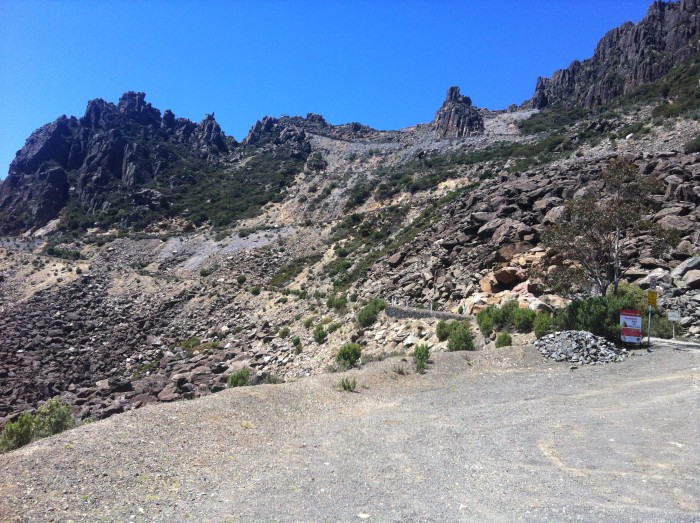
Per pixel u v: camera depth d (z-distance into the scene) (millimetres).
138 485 6609
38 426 11766
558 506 5906
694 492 6215
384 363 15609
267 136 153125
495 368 14688
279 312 38219
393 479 6977
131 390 26234
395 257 39656
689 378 12039
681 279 19484
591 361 14398
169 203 105625
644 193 19578
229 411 10234
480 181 60094
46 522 5438
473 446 8359
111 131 126250
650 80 97688
